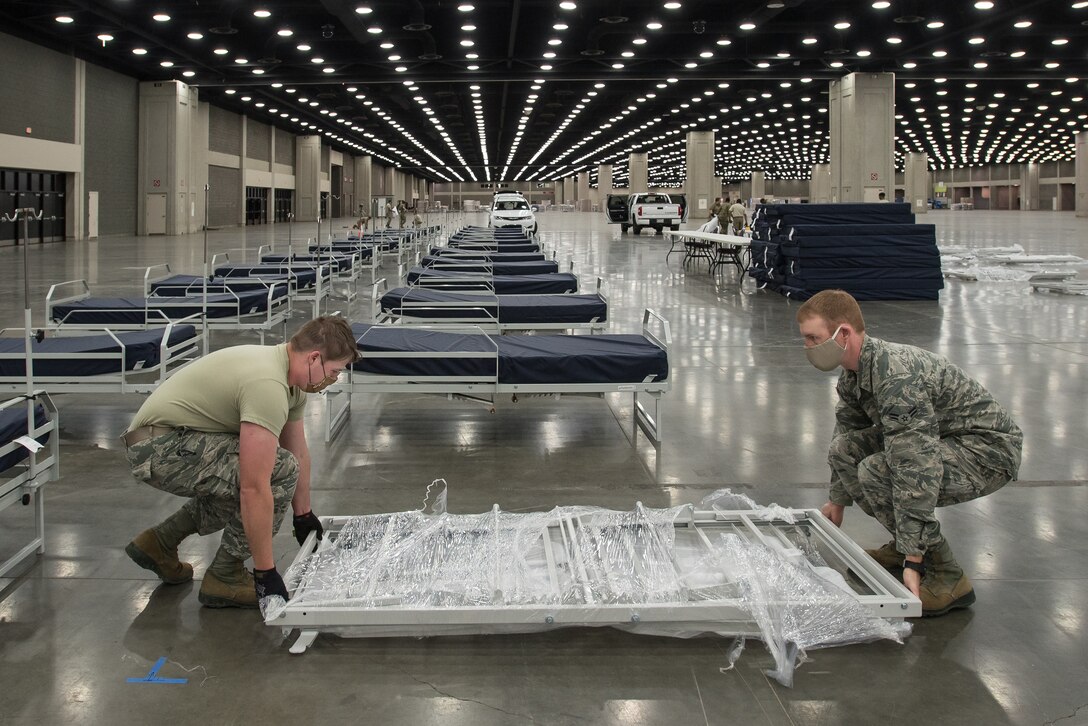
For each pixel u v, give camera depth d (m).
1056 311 13.80
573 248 30.83
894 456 3.48
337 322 3.47
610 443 6.25
